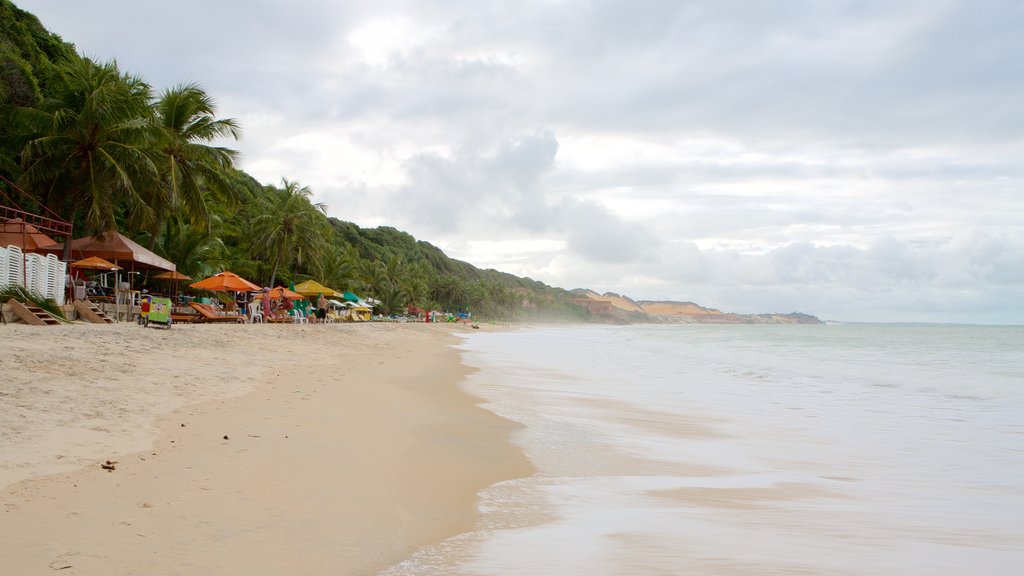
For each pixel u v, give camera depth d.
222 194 33.03
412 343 40.28
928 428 11.56
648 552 4.96
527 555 4.80
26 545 4.29
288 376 15.03
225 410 9.66
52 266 20.42
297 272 60.00
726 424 11.84
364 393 13.43
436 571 4.41
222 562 4.26
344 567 4.37
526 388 17.06
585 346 46.25
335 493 6.06
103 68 26.95
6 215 24.66
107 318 20.62
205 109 32.22
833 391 17.30
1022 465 8.60
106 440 7.07
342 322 50.31
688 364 27.22
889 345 45.19
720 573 4.53
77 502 5.17
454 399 13.90
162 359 13.58
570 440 9.80
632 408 13.64
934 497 6.96
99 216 25.11
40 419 7.42
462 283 157.62
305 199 55.09
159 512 5.12
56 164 25.67
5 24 34.91
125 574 3.96
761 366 25.70
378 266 93.25
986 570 4.72
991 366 24.64
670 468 8.21
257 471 6.54
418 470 7.27
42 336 13.25
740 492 7.06
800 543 5.29
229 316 28.73
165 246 38.06
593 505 6.34
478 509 6.00
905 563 4.85
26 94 31.31
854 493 7.10
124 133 26.22
